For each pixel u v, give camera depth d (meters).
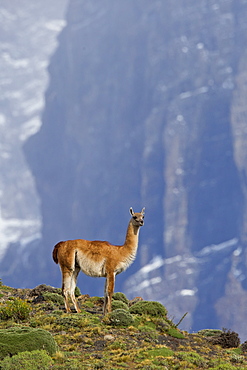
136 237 112.38
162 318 115.44
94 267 110.06
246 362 95.31
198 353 99.12
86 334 100.81
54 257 114.31
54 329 103.75
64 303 122.19
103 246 110.75
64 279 111.44
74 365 84.06
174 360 90.44
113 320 106.56
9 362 82.62
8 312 110.19
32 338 88.62
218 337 111.12
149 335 102.69
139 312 115.81
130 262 112.00
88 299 130.25
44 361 84.19
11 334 89.44
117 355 90.88
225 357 98.06
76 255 110.94
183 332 112.25
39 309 117.50
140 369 84.44
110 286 110.06
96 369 83.88
